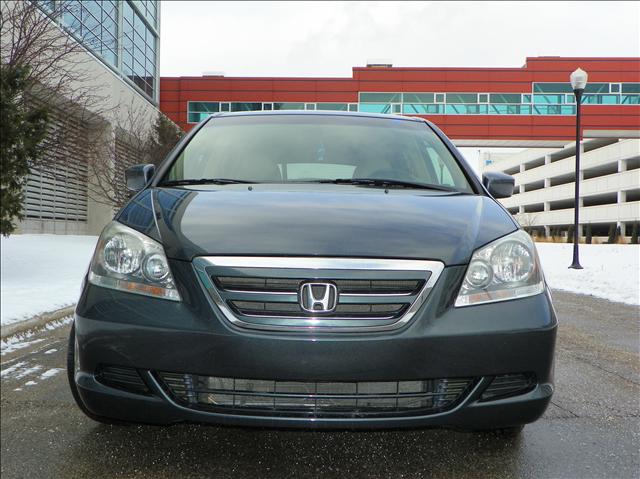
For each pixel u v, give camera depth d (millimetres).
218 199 2480
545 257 16719
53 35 10844
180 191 2650
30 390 3178
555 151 61719
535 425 2713
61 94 11016
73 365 2318
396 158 3166
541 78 33812
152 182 2893
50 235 15633
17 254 10047
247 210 2330
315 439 2473
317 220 2225
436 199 2615
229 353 1913
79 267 8875
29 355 4031
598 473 2184
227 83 32906
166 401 1974
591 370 3846
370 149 3221
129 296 2039
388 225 2217
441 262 2061
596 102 33875
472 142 34250
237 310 1972
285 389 1958
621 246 23109
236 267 2000
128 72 22516
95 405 2041
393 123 3555
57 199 16969
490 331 1986
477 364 1970
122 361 1975
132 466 2178
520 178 70625
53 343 4418
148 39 25734
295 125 3412
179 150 3145
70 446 2359
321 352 1903
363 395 1960
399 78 33719
